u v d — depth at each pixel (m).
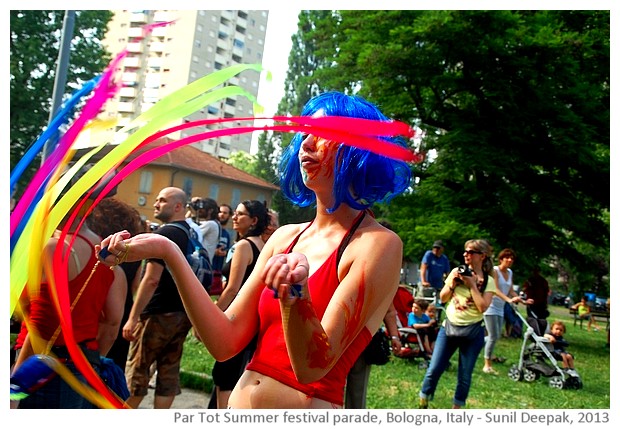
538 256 14.39
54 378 2.19
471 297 4.54
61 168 1.27
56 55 24.61
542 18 14.34
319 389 1.49
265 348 1.54
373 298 1.42
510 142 14.05
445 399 5.38
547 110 13.83
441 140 13.77
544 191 14.60
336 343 1.34
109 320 2.71
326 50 17.16
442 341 4.67
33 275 1.31
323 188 1.55
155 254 1.50
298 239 1.62
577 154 13.72
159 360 3.66
